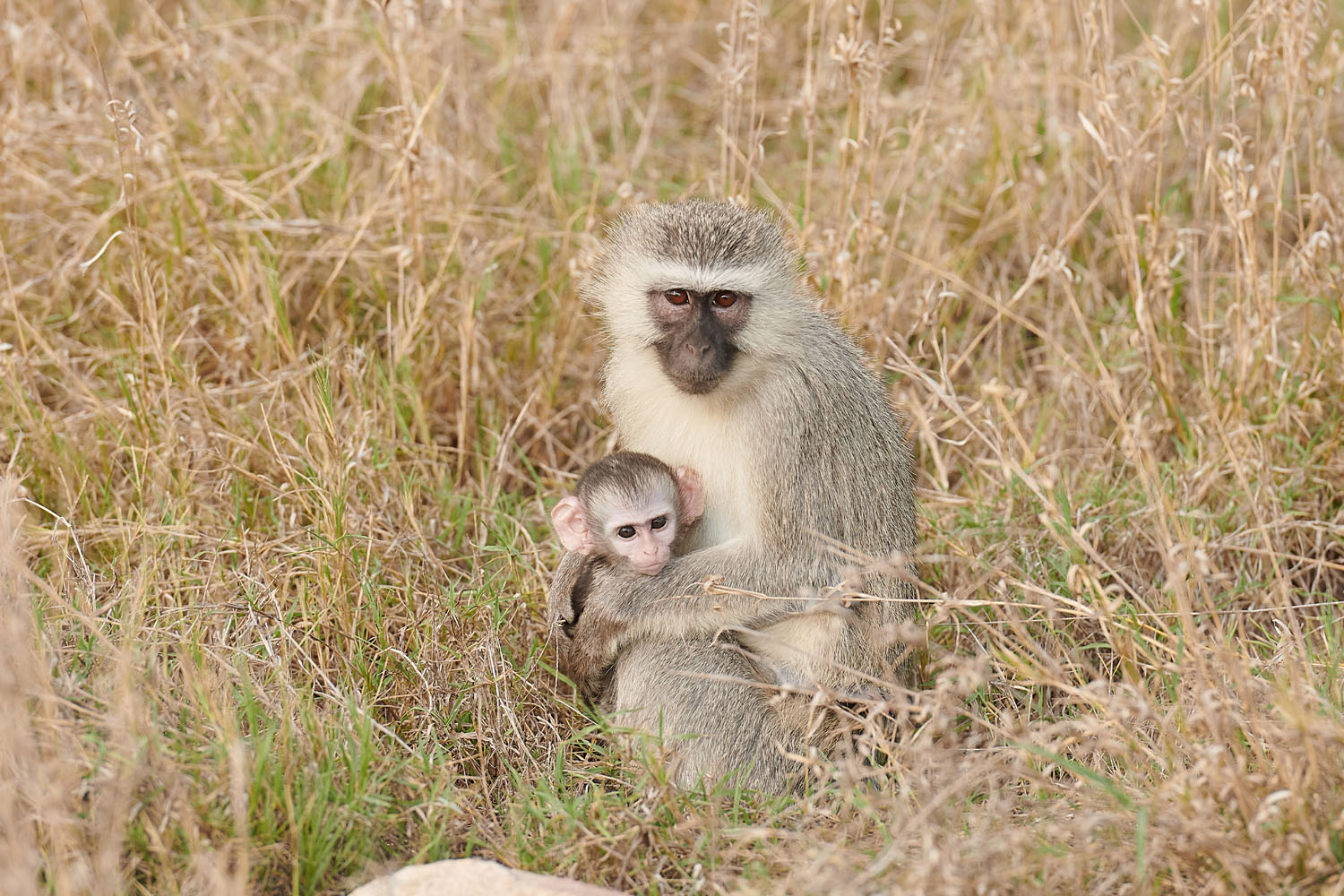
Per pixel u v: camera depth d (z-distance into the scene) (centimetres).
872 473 828
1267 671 754
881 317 1089
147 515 905
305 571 854
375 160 1267
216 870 573
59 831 590
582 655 827
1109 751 723
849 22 1044
